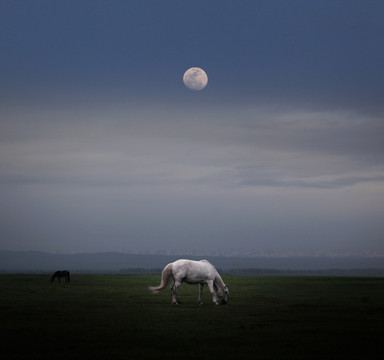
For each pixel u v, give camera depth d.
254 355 14.56
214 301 27.67
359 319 21.97
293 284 48.41
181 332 18.30
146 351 15.05
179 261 27.91
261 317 22.44
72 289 39.62
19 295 33.22
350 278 62.91
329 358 14.19
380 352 15.03
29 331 18.23
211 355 14.56
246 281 55.16
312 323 20.73
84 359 13.95
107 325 19.81
